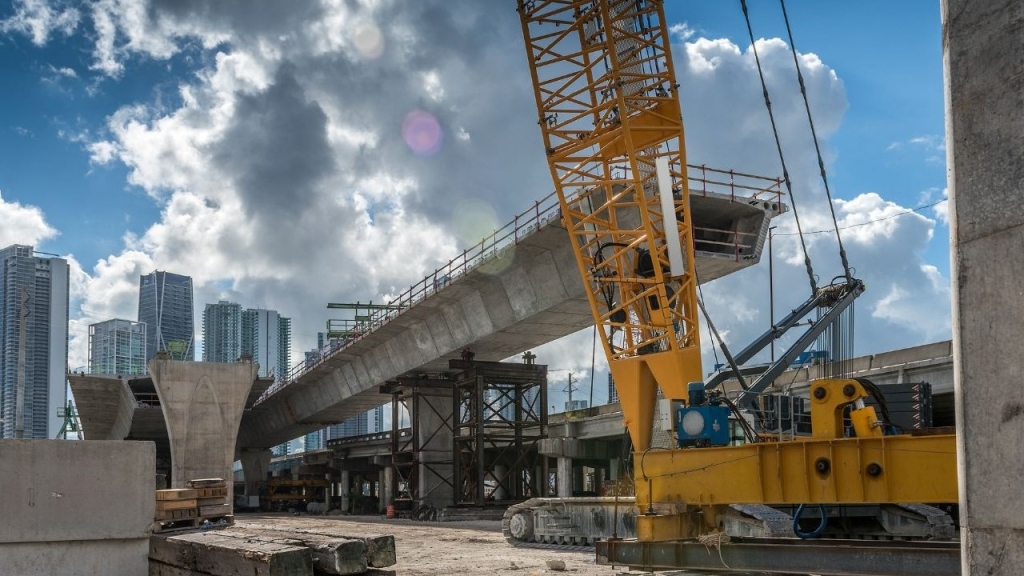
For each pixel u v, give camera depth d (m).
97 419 88.06
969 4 5.12
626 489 30.72
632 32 32.06
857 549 11.95
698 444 15.53
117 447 12.54
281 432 96.00
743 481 14.23
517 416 57.62
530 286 43.75
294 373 80.38
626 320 32.88
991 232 4.90
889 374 38.41
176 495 17.05
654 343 32.44
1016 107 4.82
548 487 64.44
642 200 31.59
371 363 66.00
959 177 5.12
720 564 13.20
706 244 40.03
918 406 22.44
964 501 4.96
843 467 13.23
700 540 13.66
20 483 11.85
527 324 46.34
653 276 32.75
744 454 14.27
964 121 5.10
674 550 13.74
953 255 5.16
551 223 38.56
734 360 32.53
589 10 32.41
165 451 98.69
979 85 5.03
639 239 32.47
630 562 14.18
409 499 60.94
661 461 15.24
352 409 81.06
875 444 12.95
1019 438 4.65
